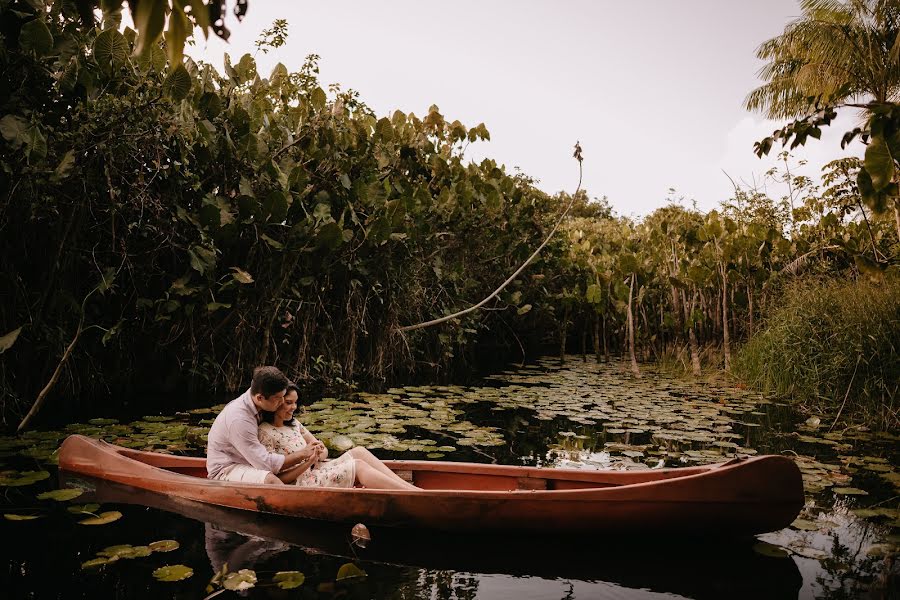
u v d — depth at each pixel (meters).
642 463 4.88
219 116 6.77
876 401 6.47
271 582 2.75
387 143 8.81
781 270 11.29
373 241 8.24
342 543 3.24
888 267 7.86
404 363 9.97
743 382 9.11
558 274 13.20
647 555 3.20
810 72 11.47
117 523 3.40
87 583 2.71
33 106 5.19
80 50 5.28
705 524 3.30
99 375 6.57
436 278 10.52
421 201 9.28
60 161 5.38
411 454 5.07
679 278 11.20
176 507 3.66
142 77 5.76
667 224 11.44
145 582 2.73
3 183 5.28
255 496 3.57
